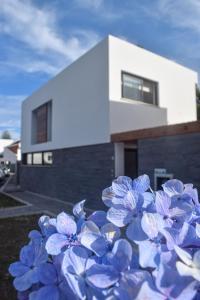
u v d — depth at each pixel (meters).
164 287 0.72
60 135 10.66
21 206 9.62
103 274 0.83
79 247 0.98
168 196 1.11
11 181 20.00
